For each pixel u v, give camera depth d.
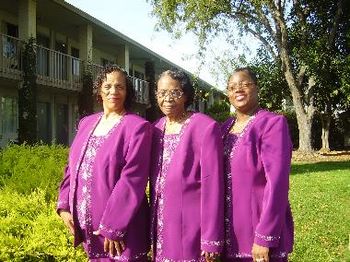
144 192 3.26
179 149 3.25
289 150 3.14
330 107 27.92
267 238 2.97
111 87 3.43
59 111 21.64
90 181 3.28
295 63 25.28
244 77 3.34
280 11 22.81
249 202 3.14
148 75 29.23
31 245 3.30
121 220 3.10
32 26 16.27
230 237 3.17
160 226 3.25
